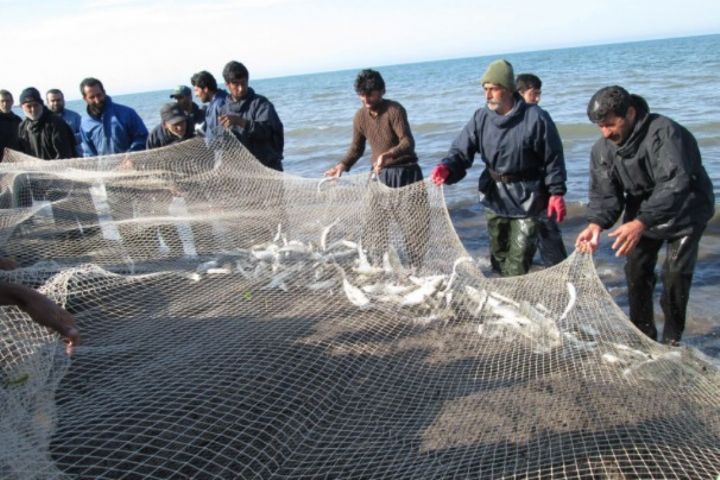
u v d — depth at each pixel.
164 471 2.88
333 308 4.81
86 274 4.80
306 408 3.46
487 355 4.07
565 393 3.54
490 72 5.12
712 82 32.22
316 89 90.19
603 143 4.57
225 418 3.30
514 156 5.27
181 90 8.76
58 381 3.29
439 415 3.41
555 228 5.60
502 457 3.02
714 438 3.06
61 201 6.29
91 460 2.86
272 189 6.44
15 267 4.65
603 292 4.46
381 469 2.96
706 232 8.57
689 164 4.20
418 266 5.56
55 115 8.13
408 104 38.66
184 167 6.57
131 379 3.61
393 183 6.21
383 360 4.03
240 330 4.38
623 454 2.98
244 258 5.73
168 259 5.73
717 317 5.94
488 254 8.55
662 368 3.70
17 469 2.37
